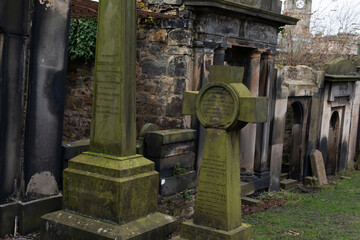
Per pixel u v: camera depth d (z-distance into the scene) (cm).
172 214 739
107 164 502
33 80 548
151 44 842
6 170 546
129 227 485
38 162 566
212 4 773
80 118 968
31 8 542
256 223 797
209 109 548
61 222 504
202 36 809
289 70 1119
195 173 803
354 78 1362
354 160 1527
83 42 930
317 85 1214
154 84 844
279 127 1086
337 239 707
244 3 880
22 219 550
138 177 505
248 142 1005
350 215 869
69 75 977
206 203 552
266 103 539
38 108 558
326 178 1247
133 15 513
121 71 503
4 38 528
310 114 1202
